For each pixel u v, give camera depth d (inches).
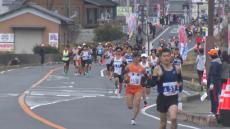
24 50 7135.8
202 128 1654.8
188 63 4414.4
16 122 1675.7
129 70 1690.5
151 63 2635.3
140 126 1641.2
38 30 7135.8
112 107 2199.8
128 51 2733.8
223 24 5339.6
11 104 2197.3
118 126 1632.6
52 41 7126.0
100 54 5821.9
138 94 1679.4
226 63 1857.8
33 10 7126.0
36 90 2874.0
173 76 1256.8
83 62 4072.3
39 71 4463.6
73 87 3102.9
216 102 1815.9
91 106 2224.4
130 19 6181.1
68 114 1926.7
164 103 1261.1
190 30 6855.3
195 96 2422.5
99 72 4409.5
